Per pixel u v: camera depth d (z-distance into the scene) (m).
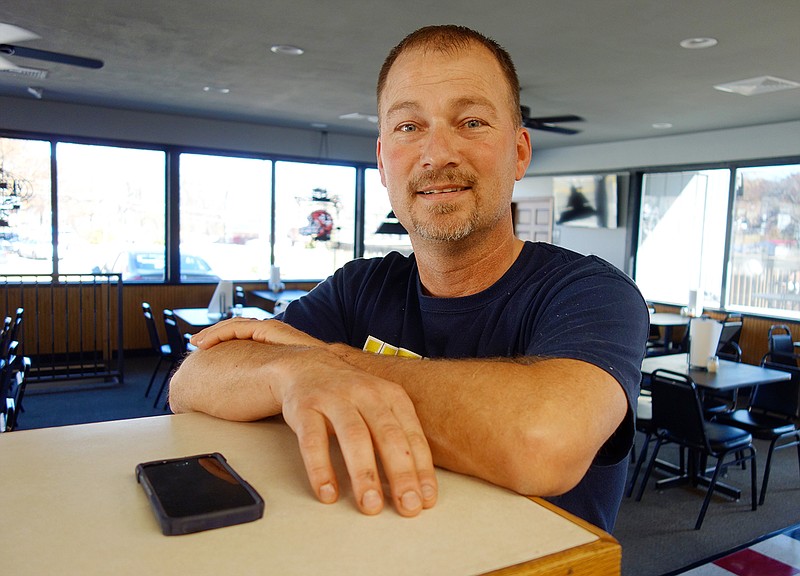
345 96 6.14
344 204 9.09
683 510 3.65
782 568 2.92
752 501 3.67
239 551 0.41
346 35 4.09
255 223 8.40
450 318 0.96
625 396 0.67
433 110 0.84
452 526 0.46
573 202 9.01
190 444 0.63
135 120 7.43
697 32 3.76
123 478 0.53
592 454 0.60
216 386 0.74
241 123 8.09
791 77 4.72
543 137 8.23
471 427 0.58
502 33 3.90
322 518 0.46
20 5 3.71
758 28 3.65
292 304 1.18
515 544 0.43
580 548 0.42
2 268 6.94
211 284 8.05
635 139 8.20
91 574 0.37
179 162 7.79
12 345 3.97
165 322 5.30
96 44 4.52
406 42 0.87
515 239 1.01
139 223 7.63
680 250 7.88
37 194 7.04
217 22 3.93
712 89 5.21
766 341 6.73
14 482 0.52
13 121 6.77
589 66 4.61
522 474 0.55
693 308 6.51
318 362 0.66
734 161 7.13
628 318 0.76
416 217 0.88
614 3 3.34
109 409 5.31
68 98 6.75
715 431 3.69
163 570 0.38
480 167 0.84
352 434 0.52
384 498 0.51
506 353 0.90
